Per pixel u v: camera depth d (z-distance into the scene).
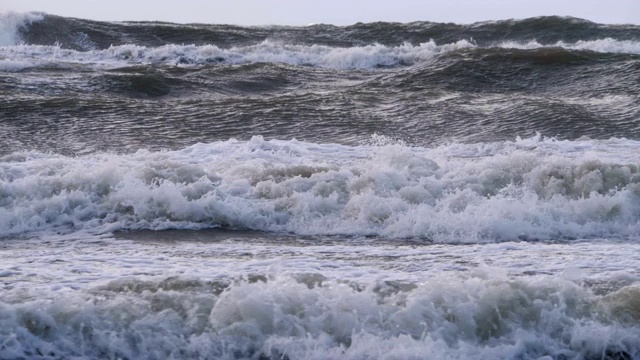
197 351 9.56
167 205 16.50
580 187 17.33
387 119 28.30
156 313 9.97
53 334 9.60
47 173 18.38
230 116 28.20
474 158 22.23
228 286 10.80
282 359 9.51
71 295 10.32
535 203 16.58
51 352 9.42
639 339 9.86
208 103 29.91
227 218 16.30
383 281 11.02
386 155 19.33
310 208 16.66
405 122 27.95
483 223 15.38
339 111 29.17
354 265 12.72
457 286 10.39
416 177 18.03
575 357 9.69
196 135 25.98
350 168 18.55
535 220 15.85
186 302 10.16
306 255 13.63
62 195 16.67
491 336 9.88
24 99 29.06
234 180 17.77
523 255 13.56
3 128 25.98
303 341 9.63
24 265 12.56
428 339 9.61
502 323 9.95
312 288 10.74
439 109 29.66
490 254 13.68
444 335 9.81
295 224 16.19
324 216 16.41
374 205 16.38
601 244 14.60
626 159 21.31
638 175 17.47
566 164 17.92
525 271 12.38
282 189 17.28
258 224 16.28
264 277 11.29
